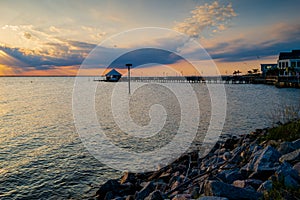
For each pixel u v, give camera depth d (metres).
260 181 5.82
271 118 23.28
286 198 4.46
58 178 10.61
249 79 92.12
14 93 63.97
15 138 17.45
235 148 11.66
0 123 23.25
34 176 10.82
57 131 19.78
